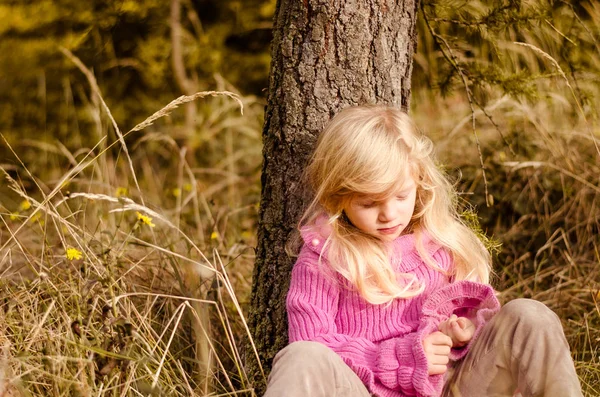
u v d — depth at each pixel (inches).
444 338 88.5
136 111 279.6
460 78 134.2
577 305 133.1
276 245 102.6
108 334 94.4
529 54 153.3
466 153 179.6
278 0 104.1
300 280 94.7
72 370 93.3
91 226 151.6
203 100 279.7
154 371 100.0
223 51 282.4
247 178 216.8
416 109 204.4
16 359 89.0
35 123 279.4
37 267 125.6
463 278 98.1
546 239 153.8
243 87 285.3
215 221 153.2
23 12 256.5
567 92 170.2
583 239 149.7
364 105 95.6
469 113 188.5
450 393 90.4
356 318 94.8
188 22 288.0
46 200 106.3
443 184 100.8
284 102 100.4
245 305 131.8
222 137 268.2
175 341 115.4
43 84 271.1
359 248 94.1
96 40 264.1
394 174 89.1
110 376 93.0
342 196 92.2
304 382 79.6
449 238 97.9
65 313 97.4
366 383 88.0
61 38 261.4
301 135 99.8
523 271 149.9
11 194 241.3
